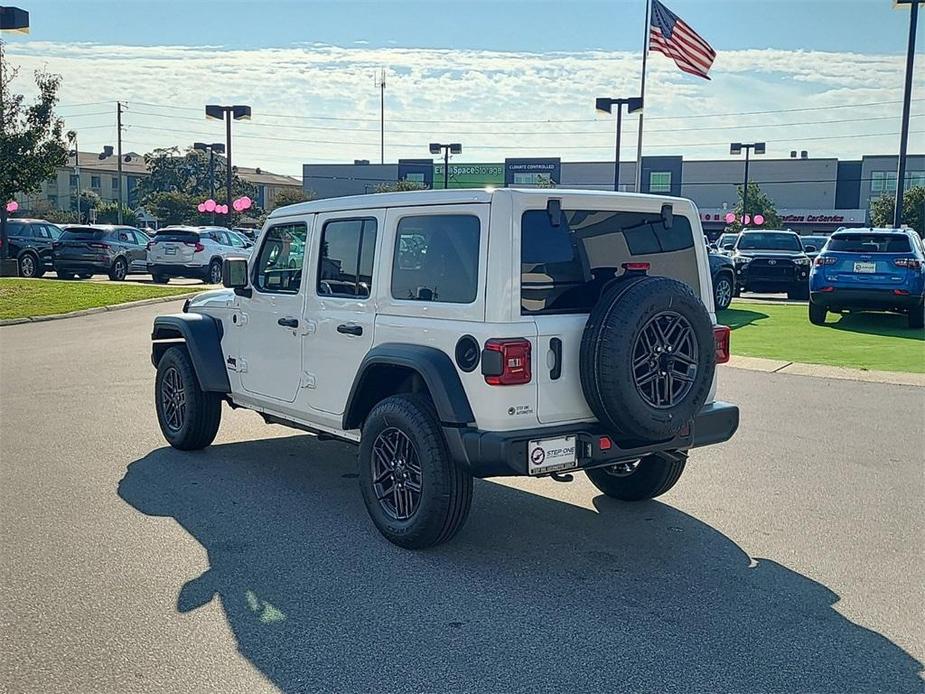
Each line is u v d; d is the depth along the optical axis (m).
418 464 5.31
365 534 5.68
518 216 4.94
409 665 3.98
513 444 4.82
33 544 5.41
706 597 4.74
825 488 6.69
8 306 18.42
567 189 5.21
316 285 6.20
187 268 26.48
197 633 4.26
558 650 4.12
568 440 4.99
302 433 8.52
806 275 20.56
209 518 5.95
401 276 5.48
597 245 5.27
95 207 88.50
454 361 5.08
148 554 5.28
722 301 18.61
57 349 13.43
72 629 4.29
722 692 3.76
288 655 4.06
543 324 4.95
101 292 21.83
